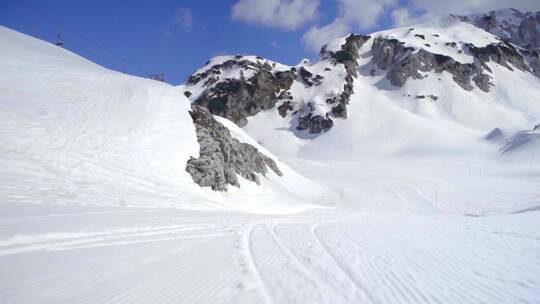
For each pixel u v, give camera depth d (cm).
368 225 1848
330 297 562
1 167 1697
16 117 2264
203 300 520
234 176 3734
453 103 17662
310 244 1077
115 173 2339
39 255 688
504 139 12756
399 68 19912
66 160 2133
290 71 19912
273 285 610
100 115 2916
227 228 1362
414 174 8850
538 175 8119
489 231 1606
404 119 15625
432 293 602
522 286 659
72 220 1069
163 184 2617
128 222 1182
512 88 19512
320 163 10719
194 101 18450
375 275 707
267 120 17338
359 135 14512
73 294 507
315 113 16162
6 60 3053
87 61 5000
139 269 656
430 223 2075
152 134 3142
